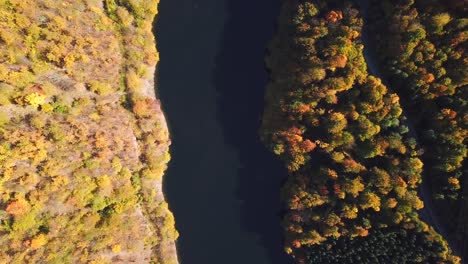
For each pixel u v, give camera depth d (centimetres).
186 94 10094
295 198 9219
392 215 8650
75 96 8775
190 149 10094
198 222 10131
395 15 8300
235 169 10169
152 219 9581
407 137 8731
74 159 8569
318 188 9119
